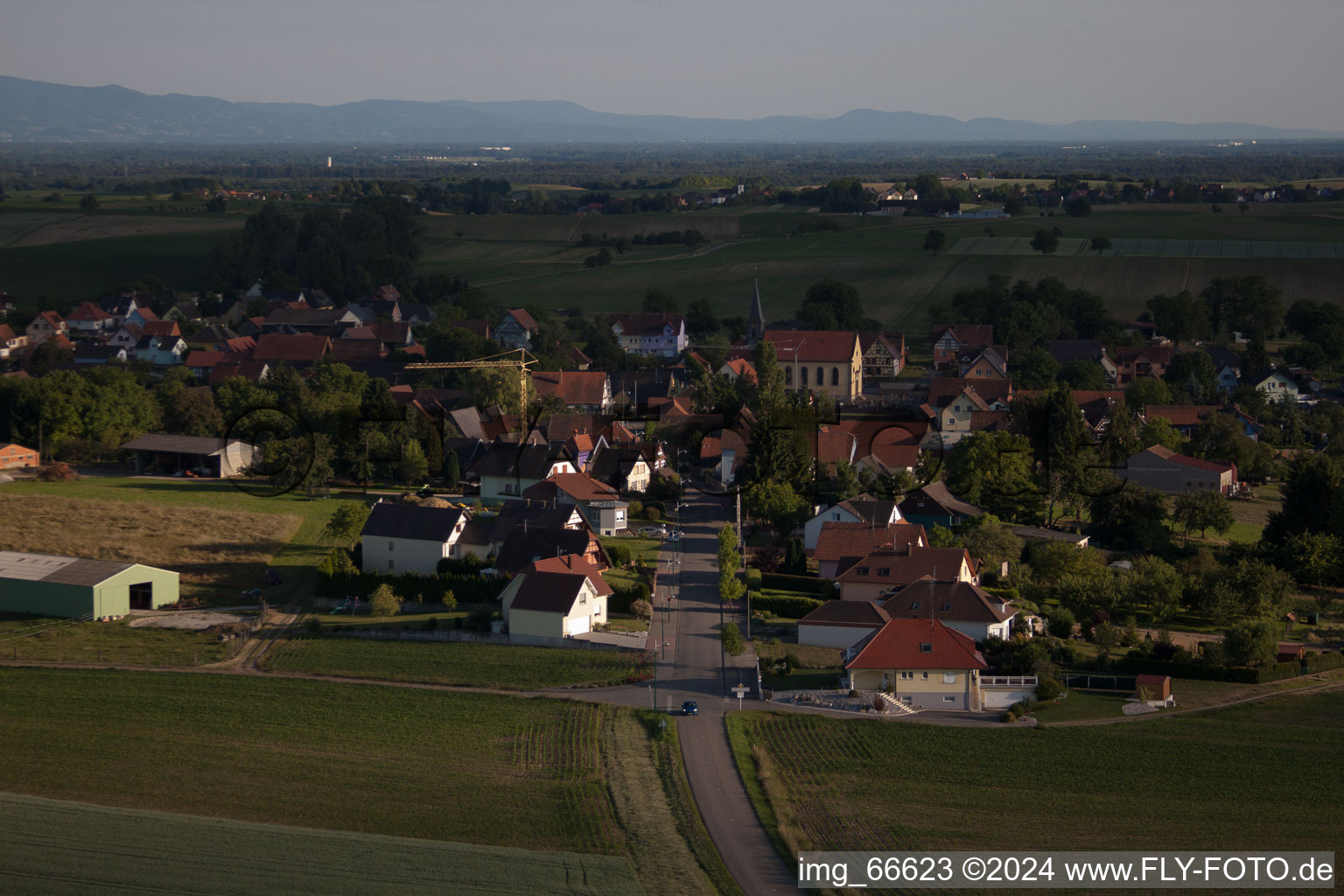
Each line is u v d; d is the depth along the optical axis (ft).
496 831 207.10
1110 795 226.79
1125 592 332.80
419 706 268.00
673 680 285.43
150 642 312.09
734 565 346.33
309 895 177.37
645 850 198.59
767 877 192.95
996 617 305.32
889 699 271.69
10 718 255.50
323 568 349.00
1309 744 250.16
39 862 184.96
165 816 207.10
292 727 254.68
